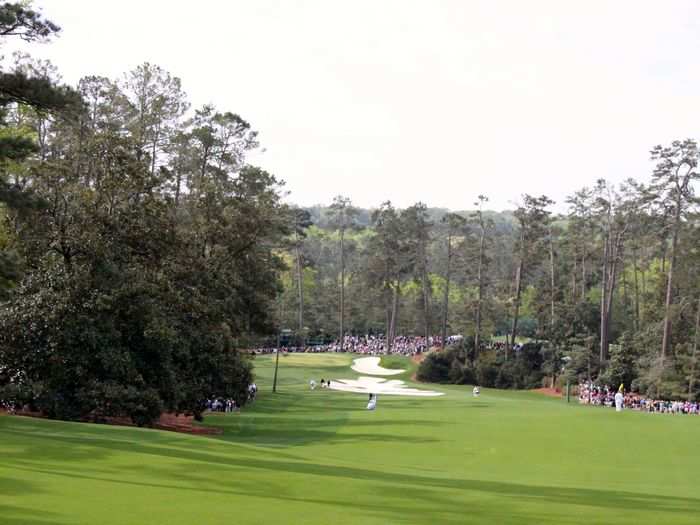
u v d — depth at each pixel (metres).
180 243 42.22
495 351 101.19
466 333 107.56
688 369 74.75
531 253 100.44
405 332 150.88
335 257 182.88
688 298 82.69
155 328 36.66
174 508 12.60
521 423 40.88
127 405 34.22
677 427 38.22
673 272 81.44
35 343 34.31
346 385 85.75
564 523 13.62
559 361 91.25
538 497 17.64
